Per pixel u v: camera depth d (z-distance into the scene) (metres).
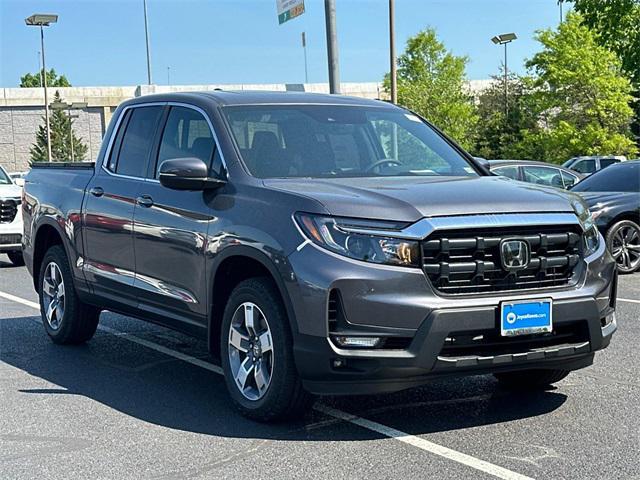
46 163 8.48
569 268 5.22
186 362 7.21
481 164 6.68
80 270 7.40
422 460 4.69
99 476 4.57
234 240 5.43
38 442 5.14
